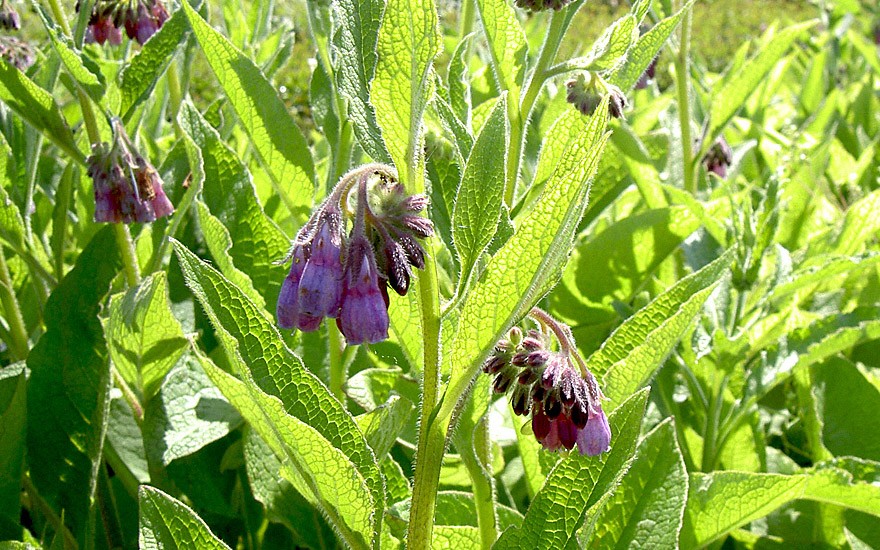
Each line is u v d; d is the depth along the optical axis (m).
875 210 0.31
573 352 0.15
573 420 0.15
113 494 0.25
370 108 0.14
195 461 0.25
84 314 0.24
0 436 0.21
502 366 0.16
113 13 0.29
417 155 0.13
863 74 0.62
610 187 0.31
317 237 0.13
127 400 0.24
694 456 0.27
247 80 0.22
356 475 0.13
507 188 0.19
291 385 0.15
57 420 0.23
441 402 0.14
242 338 0.15
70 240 0.34
